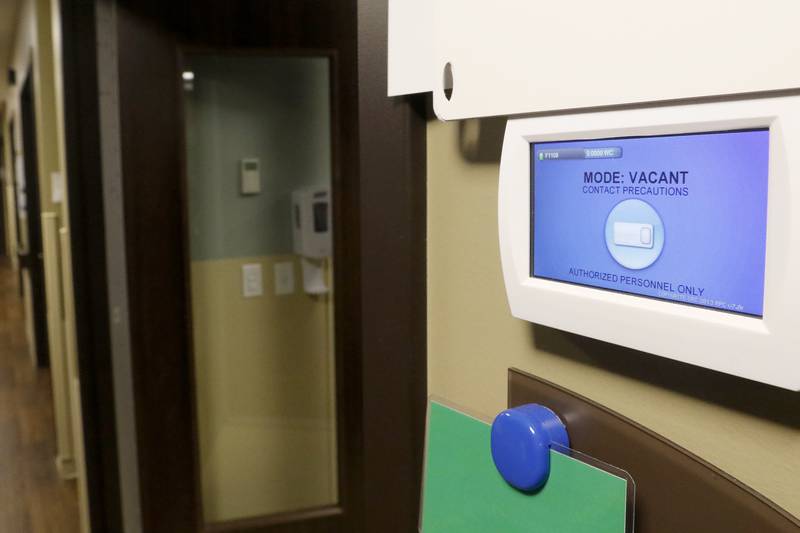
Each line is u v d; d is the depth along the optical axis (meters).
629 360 0.32
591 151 0.31
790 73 0.23
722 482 0.28
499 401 0.40
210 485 2.07
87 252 1.83
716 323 0.26
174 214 1.86
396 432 0.47
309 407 2.17
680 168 0.27
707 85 0.25
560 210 0.33
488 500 0.37
